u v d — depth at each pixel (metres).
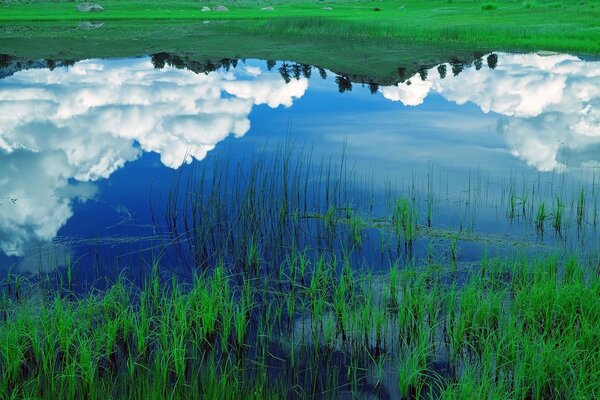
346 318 7.77
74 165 14.21
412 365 6.70
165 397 6.48
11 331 7.09
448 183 12.51
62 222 11.05
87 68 27.16
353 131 16.44
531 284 8.44
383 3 75.44
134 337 7.46
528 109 18.59
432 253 9.60
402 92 21.34
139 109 19.23
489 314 7.64
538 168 13.34
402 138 15.74
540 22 36.16
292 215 11.04
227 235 10.34
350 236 10.32
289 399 6.59
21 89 22.38
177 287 8.52
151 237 10.39
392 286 8.29
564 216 10.85
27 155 14.93
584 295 7.69
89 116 18.47
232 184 12.45
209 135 16.17
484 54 28.38
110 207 11.70
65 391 6.60
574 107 18.56
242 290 8.46
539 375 6.36
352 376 6.96
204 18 49.59
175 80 24.14
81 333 7.43
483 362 6.79
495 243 9.92
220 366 7.11
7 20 46.47
